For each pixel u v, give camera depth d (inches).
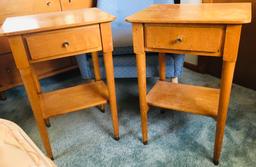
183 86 50.3
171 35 35.6
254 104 59.6
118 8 62.9
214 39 33.3
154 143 49.6
